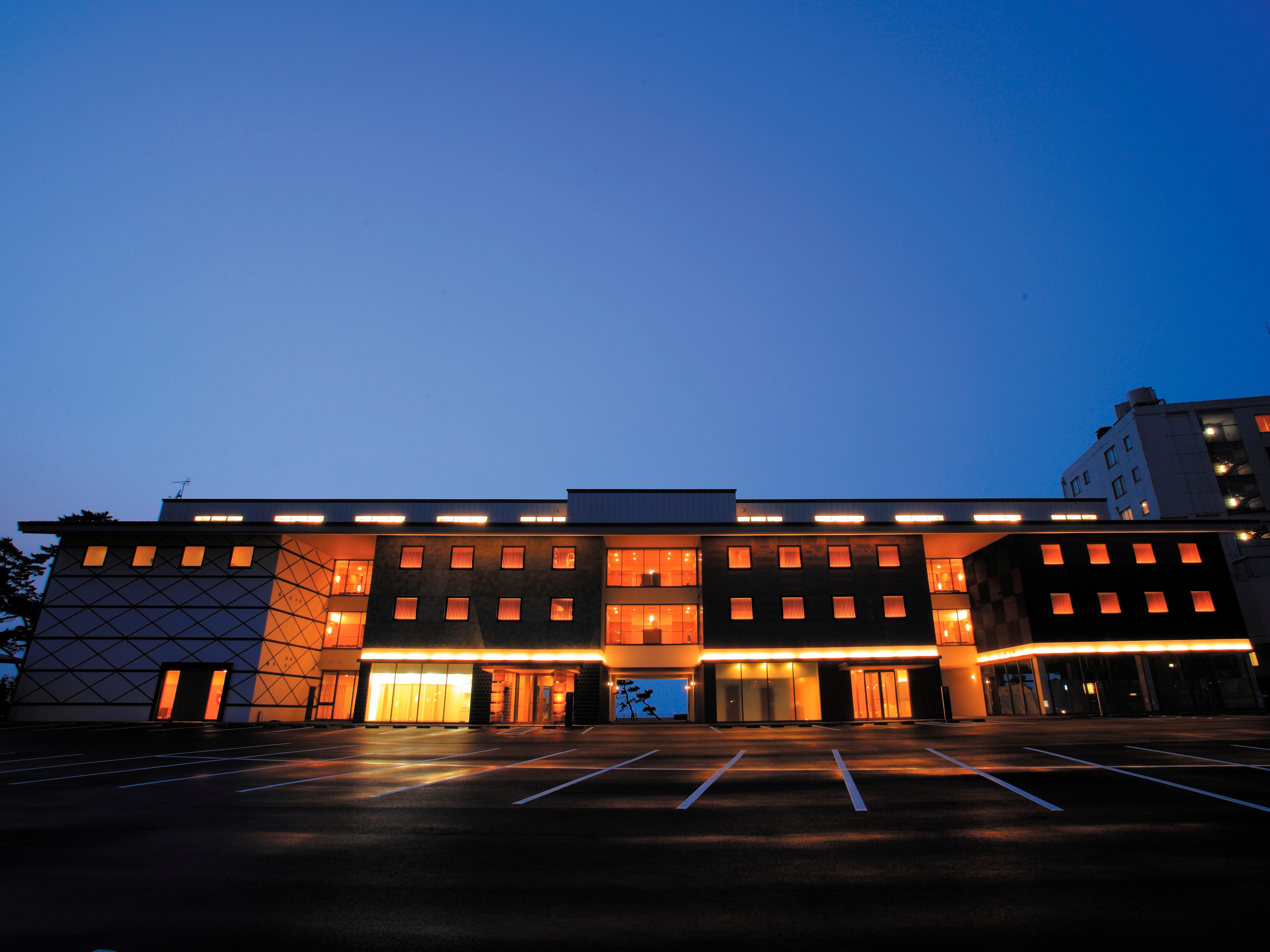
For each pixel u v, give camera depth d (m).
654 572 43.66
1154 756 14.42
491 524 40.97
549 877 6.28
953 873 6.32
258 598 38.91
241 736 25.02
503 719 39.75
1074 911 5.30
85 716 37.25
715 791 10.99
